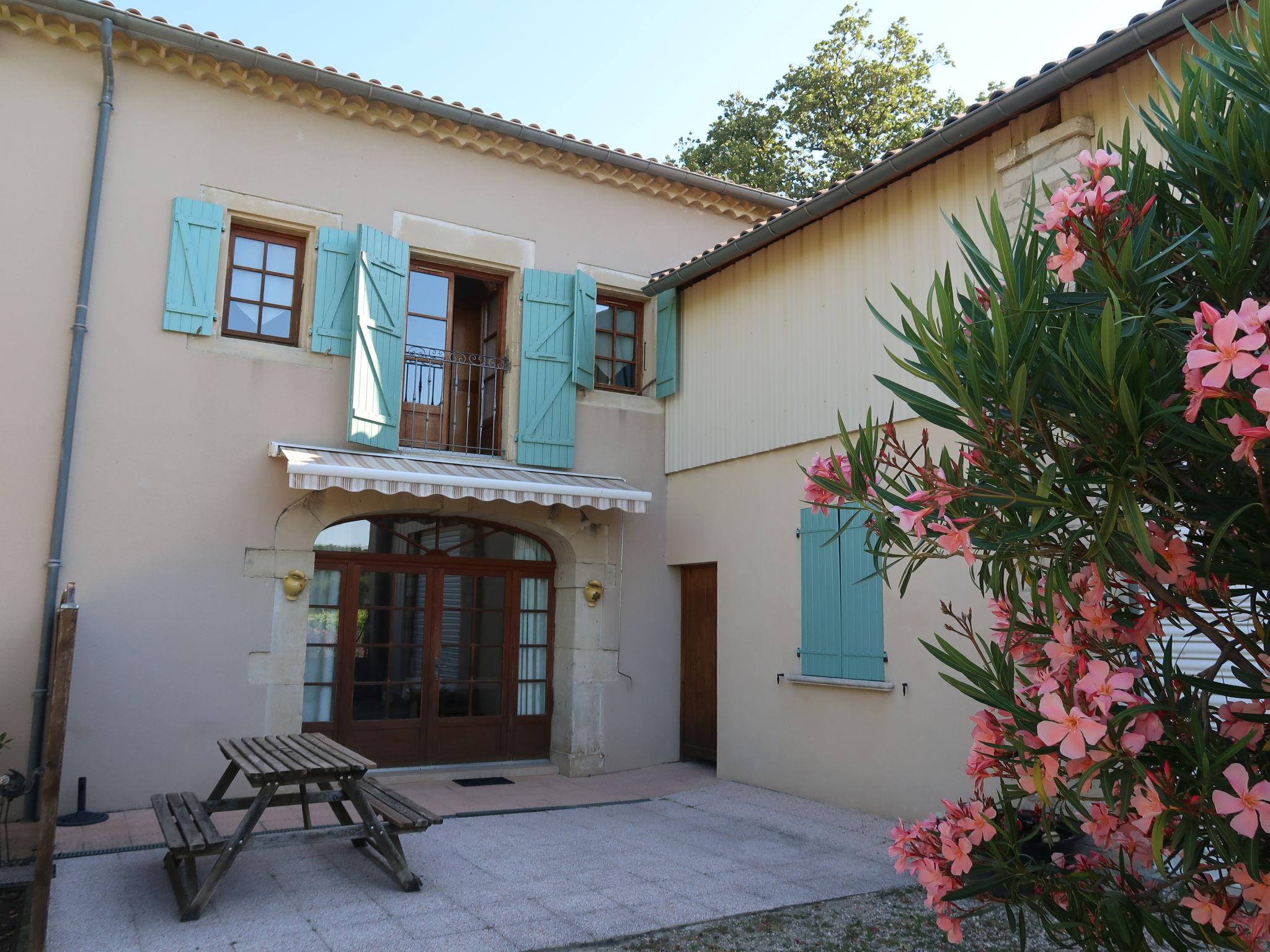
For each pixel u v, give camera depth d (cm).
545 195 1002
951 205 718
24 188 743
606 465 1004
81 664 724
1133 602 271
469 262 959
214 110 833
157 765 743
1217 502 237
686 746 1002
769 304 909
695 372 1010
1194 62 265
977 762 278
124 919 473
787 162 1958
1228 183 241
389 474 784
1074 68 563
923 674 706
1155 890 260
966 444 268
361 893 523
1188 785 226
